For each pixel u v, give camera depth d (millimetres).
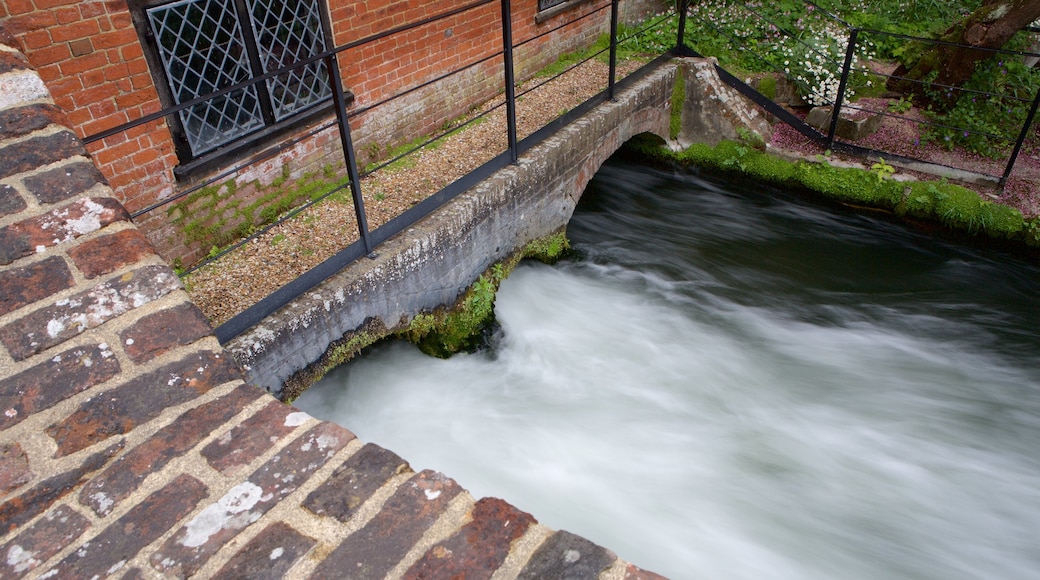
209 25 4430
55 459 1335
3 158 1629
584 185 6758
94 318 1497
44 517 1271
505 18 4895
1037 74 8336
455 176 5742
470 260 5352
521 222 5906
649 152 8664
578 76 7844
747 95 8148
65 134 1718
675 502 4617
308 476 1392
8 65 1758
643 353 6094
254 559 1242
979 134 7660
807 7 9750
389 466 1424
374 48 5707
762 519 4539
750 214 8227
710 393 5672
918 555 4340
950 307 6789
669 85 7891
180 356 1530
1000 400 5680
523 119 6801
